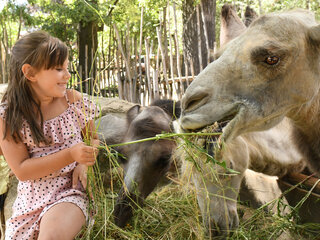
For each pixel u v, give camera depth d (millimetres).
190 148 1058
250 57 1042
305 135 1322
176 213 1364
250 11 1511
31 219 1069
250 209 1527
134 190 1305
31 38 1041
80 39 4531
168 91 3031
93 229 1160
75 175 1113
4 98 1097
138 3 5203
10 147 1062
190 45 3703
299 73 1086
